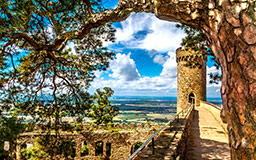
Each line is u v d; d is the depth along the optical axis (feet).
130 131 65.26
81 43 29.04
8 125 20.90
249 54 6.36
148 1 12.67
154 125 68.03
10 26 17.57
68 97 30.45
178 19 10.73
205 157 17.84
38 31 22.61
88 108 31.58
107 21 17.85
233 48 7.12
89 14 19.01
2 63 22.58
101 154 63.36
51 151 27.99
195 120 44.55
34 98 28.04
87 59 29.76
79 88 30.83
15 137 20.86
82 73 29.76
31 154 43.73
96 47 29.17
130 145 64.54
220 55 8.47
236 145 7.23
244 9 6.52
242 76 6.72
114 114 75.41
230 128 7.88
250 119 6.39
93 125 66.33
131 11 15.11
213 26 8.52
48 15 18.11
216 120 44.37
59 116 29.27
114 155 63.98
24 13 15.84
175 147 13.05
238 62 6.89
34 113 27.50
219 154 18.79
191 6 9.27
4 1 14.26
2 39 19.72
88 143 62.44
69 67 29.71
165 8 10.27
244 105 6.68
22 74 25.66
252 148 6.26
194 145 22.47
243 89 6.71
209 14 8.59
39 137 29.43
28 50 27.07
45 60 27.94
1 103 24.09
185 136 20.71
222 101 8.61
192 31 27.96
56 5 19.02
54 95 28.86
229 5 7.07
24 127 23.65
